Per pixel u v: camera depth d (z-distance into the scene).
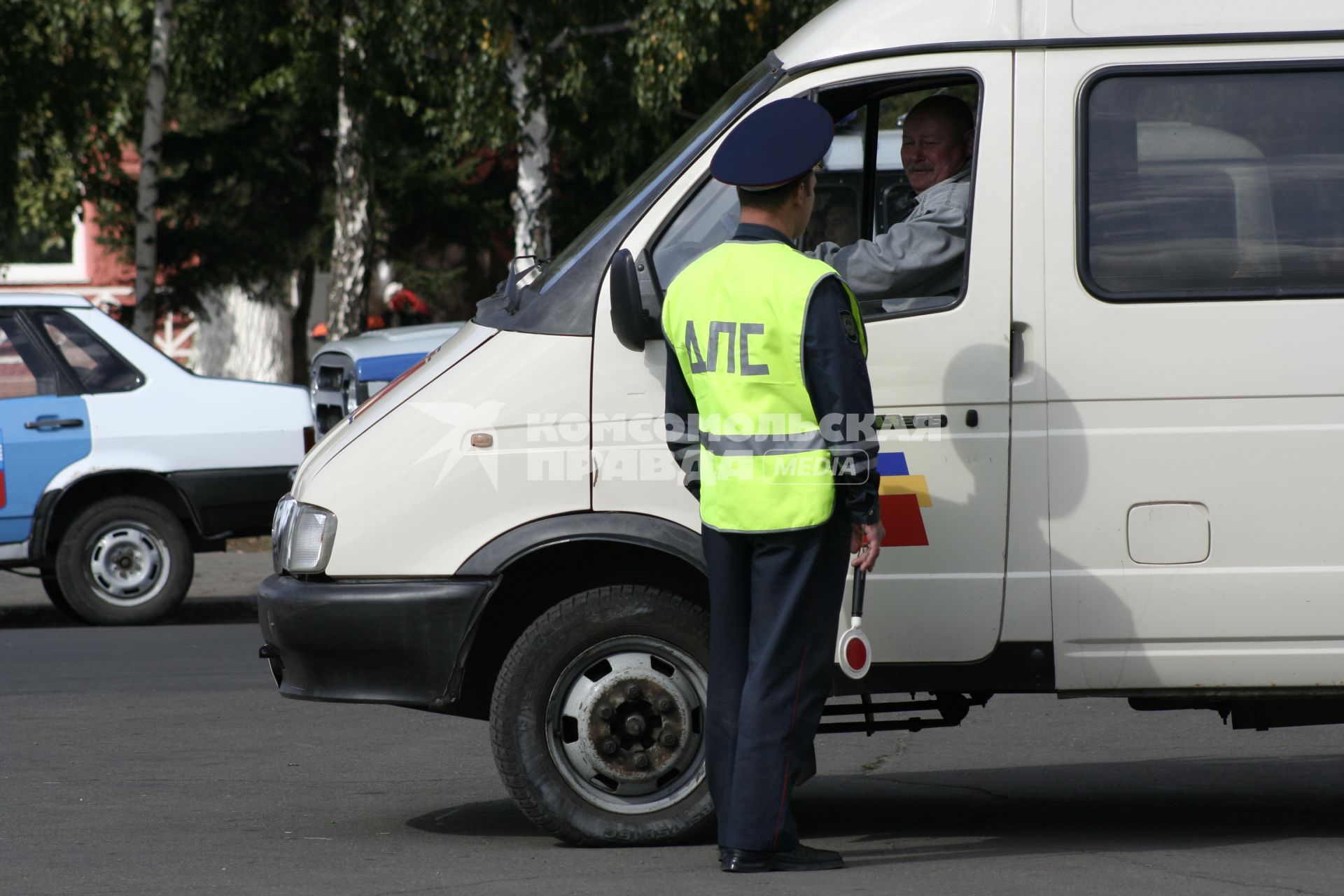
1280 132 14.21
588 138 57.88
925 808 17.05
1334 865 14.20
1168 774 18.78
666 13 46.56
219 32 53.81
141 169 55.28
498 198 63.84
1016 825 16.20
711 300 13.34
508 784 14.62
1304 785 18.12
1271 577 14.06
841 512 13.36
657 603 14.55
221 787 18.08
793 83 14.62
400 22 47.91
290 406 31.19
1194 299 14.06
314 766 19.19
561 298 14.52
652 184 14.75
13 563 30.06
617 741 14.62
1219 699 14.59
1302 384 14.02
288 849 15.13
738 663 13.74
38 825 16.22
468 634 14.30
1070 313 14.09
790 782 13.61
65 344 30.20
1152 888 13.29
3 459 29.44
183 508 31.33
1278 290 14.07
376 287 73.44
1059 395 14.09
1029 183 14.16
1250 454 14.02
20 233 70.06
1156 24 14.27
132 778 18.53
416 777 18.58
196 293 59.75
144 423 30.25
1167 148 14.20
